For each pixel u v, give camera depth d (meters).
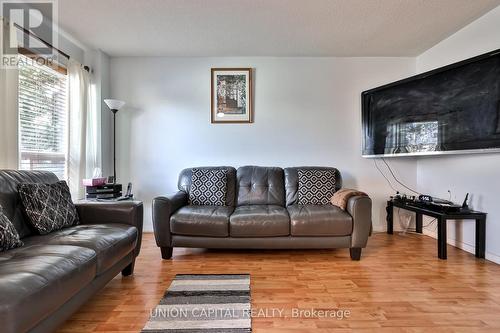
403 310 1.72
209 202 3.13
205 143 3.64
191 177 3.27
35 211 1.81
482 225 2.62
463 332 1.50
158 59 3.60
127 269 2.24
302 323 1.58
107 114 3.55
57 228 1.90
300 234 2.62
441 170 3.23
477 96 2.43
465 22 2.76
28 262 1.24
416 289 2.00
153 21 2.70
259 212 2.73
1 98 2.08
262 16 2.61
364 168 3.65
